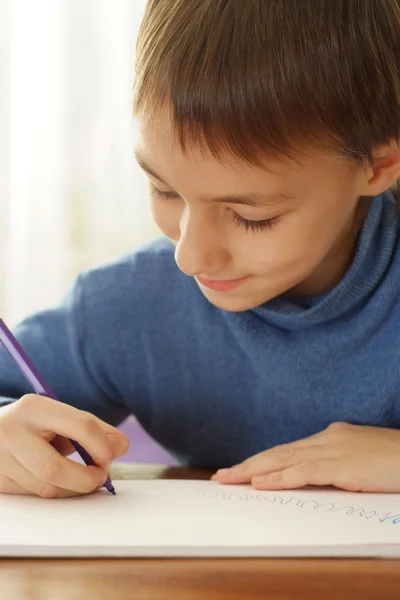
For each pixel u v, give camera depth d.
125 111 2.08
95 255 2.10
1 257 2.10
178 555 0.50
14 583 0.47
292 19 0.62
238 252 0.67
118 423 1.05
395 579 0.47
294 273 0.69
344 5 0.65
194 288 0.96
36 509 0.60
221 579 0.47
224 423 0.96
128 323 0.97
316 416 0.90
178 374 0.97
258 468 0.73
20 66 2.07
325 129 0.63
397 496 0.67
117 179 2.09
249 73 0.60
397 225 0.90
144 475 0.84
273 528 0.55
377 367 0.88
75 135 2.09
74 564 0.49
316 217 0.66
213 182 0.62
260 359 0.91
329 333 0.88
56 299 2.10
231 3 0.63
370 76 0.66
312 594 0.45
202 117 0.60
